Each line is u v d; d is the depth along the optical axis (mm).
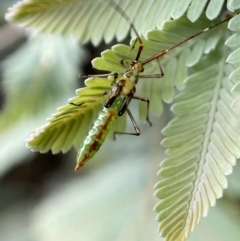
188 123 67
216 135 67
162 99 72
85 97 71
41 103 105
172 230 65
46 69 105
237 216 97
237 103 62
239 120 66
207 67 69
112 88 74
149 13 69
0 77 119
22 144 105
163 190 65
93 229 104
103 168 112
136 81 73
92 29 72
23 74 106
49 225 108
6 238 136
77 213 107
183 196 65
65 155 140
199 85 68
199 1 65
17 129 106
